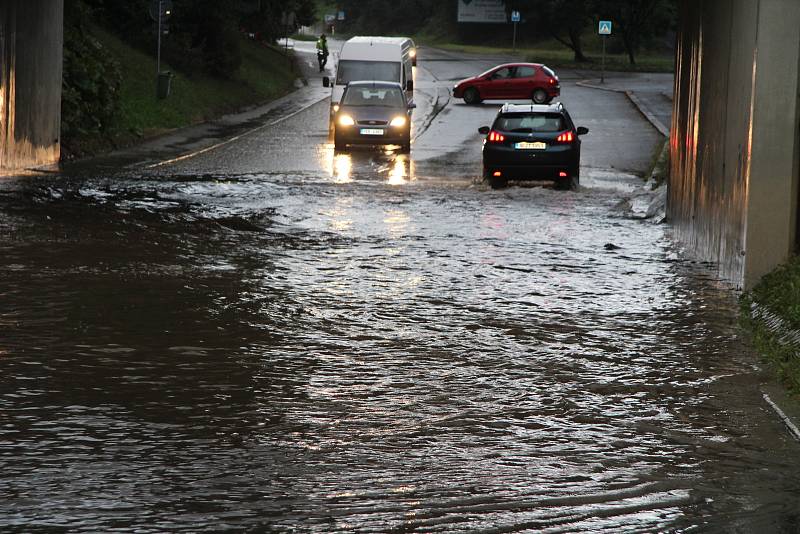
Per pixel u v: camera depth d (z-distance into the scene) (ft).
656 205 140.36
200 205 137.08
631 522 43.50
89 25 277.44
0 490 45.52
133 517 43.11
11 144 171.63
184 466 48.85
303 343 71.36
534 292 89.66
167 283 89.61
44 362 65.21
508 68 356.79
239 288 88.48
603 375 65.36
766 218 89.40
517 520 43.52
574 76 472.44
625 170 196.13
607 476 48.57
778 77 87.86
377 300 85.10
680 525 43.21
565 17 574.97
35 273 91.97
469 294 88.17
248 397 59.41
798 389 61.36
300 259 102.27
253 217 128.26
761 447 52.75
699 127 112.27
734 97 95.40
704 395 61.46
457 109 334.03
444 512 44.21
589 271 99.66
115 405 57.41
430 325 77.25
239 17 390.42
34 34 176.96
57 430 53.26
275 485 46.83
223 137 241.96
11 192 143.13
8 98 169.37
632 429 55.31
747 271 90.07
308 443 52.29
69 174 167.43
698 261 106.11
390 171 184.85
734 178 94.73
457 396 60.54
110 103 215.92
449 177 178.50
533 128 166.50
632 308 84.17
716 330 77.25
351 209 137.18
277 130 262.26
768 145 88.84
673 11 562.66
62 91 199.72
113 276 91.81
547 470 49.24
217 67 343.87
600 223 131.03
